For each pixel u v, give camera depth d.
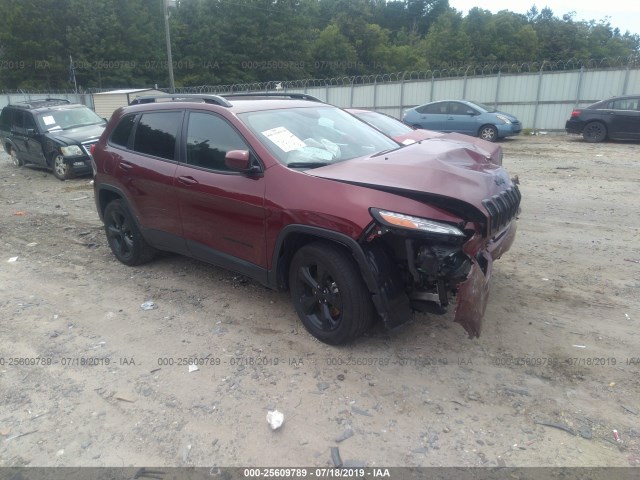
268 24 61.47
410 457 2.73
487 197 3.41
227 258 4.34
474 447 2.79
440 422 2.99
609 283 4.87
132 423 3.06
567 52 75.75
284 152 4.00
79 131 12.23
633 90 19.44
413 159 3.72
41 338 4.12
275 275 3.97
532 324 4.09
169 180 4.64
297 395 3.27
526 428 2.92
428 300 3.52
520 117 22.19
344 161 4.01
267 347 3.85
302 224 3.61
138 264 5.64
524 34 76.62
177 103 4.82
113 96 27.14
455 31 80.25
